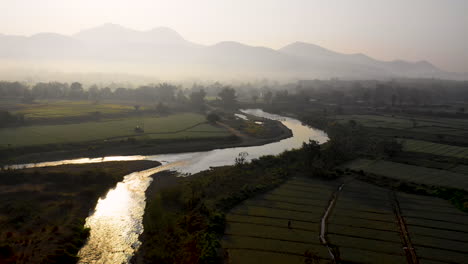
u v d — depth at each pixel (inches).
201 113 7519.7
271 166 3395.7
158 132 4936.0
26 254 1692.9
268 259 1680.6
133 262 1710.1
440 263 1672.0
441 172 3253.0
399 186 2812.5
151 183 2933.1
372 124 6063.0
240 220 2121.1
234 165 3467.0
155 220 2038.6
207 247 1734.7
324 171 3080.7
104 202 2492.6
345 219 2166.6
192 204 2315.5
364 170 3314.5
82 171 3019.2
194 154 4119.1
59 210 2245.3
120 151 3986.2
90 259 1737.2
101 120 5821.9
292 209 2314.2
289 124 6756.9
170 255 1734.7
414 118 6870.1
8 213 2129.7
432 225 2098.9
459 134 5187.0
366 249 1793.8
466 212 2305.6
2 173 2728.8
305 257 1704.0
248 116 7293.3
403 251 1781.5
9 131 4512.8
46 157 3599.9
